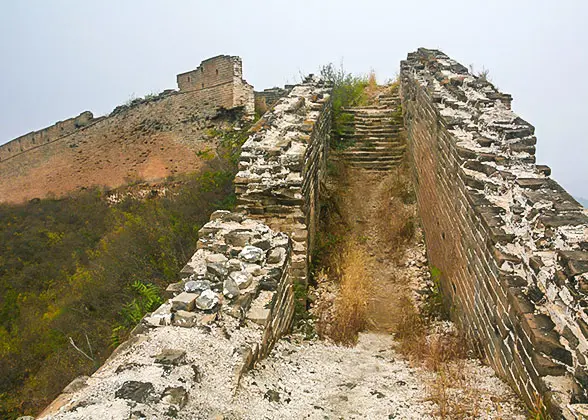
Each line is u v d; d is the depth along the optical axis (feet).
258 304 13.65
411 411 10.84
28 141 81.41
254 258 15.44
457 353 14.76
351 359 15.01
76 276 38.63
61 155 77.25
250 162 20.47
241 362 11.12
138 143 69.51
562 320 9.53
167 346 10.89
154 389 9.08
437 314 19.76
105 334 26.58
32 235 53.83
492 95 22.07
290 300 17.51
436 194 22.99
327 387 12.29
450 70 31.09
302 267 19.65
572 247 10.35
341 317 18.16
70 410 8.30
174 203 36.58
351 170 37.78
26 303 39.96
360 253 25.66
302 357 14.15
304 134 23.68
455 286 18.07
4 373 28.40
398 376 13.25
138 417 8.13
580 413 7.94
